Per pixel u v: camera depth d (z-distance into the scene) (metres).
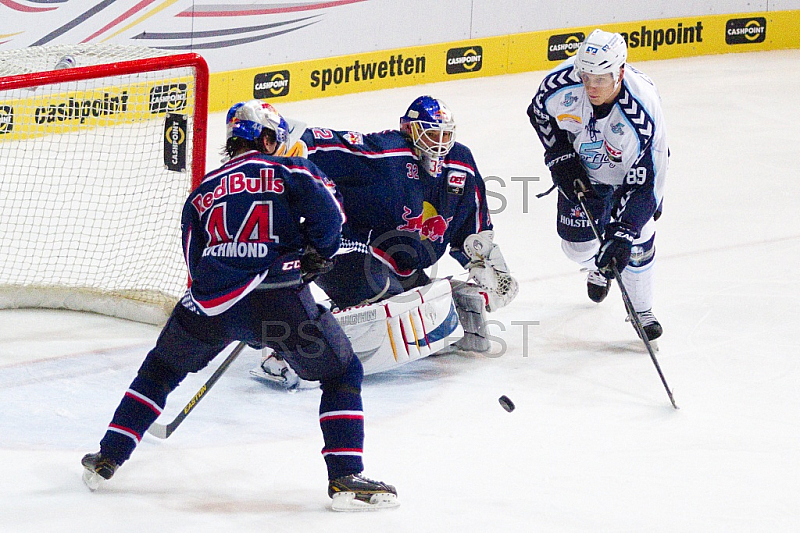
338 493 11.59
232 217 11.52
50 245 21.11
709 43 44.44
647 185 16.27
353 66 38.62
